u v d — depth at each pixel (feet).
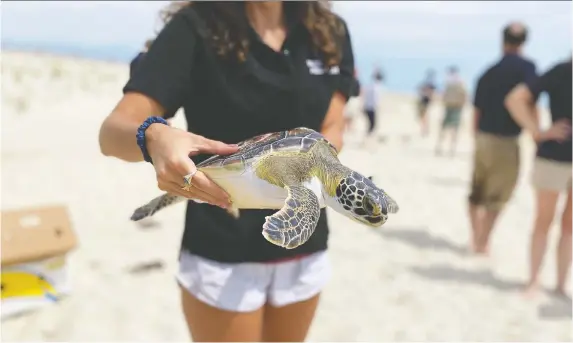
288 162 3.91
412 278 12.08
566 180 10.63
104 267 12.02
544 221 11.04
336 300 10.91
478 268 12.82
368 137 33.86
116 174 20.22
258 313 4.99
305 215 3.45
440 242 14.55
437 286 11.71
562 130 10.20
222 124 4.72
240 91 4.62
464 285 11.82
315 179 3.97
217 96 4.63
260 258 4.87
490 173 13.12
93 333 9.46
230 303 4.82
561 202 17.08
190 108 4.85
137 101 4.39
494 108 12.76
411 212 17.39
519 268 12.91
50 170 20.08
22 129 27.40
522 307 10.80
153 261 12.23
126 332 9.53
